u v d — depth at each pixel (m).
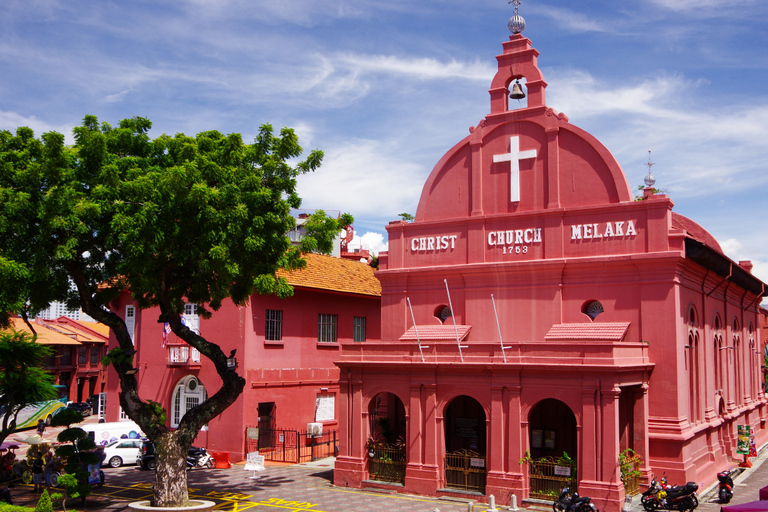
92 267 22.67
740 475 27.84
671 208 24.81
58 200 18.50
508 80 28.17
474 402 27.00
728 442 29.86
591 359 21.72
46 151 19.23
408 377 25.11
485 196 27.86
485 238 27.50
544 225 26.31
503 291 26.84
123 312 36.59
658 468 23.12
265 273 21.48
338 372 36.69
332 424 35.72
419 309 28.70
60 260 20.23
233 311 31.94
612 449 21.08
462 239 28.06
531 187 27.00
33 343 23.86
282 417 33.06
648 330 23.98
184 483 21.12
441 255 28.50
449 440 27.30
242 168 21.25
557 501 20.75
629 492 21.66
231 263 20.23
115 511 22.12
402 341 27.86
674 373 23.36
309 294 35.56
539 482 22.47
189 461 29.48
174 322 22.58
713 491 24.34
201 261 19.94
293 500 23.52
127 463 30.98
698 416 25.86
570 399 22.05
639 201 24.56
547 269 25.89
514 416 22.81
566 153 26.45
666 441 23.06
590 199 25.80
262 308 32.59
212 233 19.88
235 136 21.09
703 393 26.55
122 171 20.75
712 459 26.52
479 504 22.70
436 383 24.48
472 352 24.05
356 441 25.88
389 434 28.92
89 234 20.69
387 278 29.38
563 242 25.92
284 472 29.08
